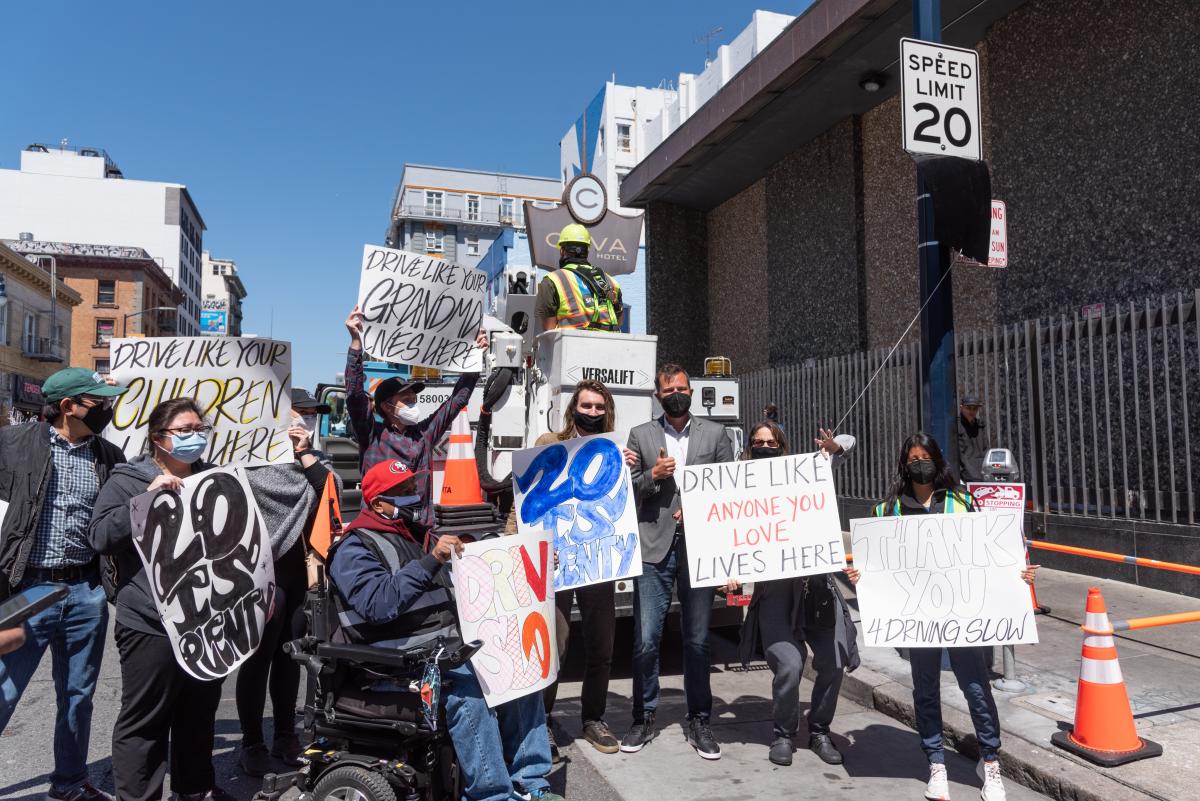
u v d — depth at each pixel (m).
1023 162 10.12
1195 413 7.26
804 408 13.16
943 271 5.76
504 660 3.20
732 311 18.12
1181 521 7.25
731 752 4.31
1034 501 8.59
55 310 43.56
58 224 68.06
